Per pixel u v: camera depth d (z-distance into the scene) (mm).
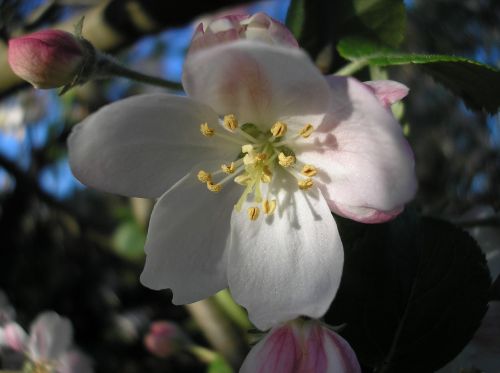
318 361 64
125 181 64
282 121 67
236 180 70
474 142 216
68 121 176
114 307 215
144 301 222
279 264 67
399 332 69
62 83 76
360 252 70
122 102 60
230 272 67
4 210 190
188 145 67
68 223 191
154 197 65
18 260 196
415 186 55
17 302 196
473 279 70
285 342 65
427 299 70
